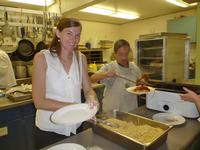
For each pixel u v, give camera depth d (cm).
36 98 108
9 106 190
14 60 269
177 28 415
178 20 412
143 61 343
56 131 117
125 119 121
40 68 110
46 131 118
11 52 261
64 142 99
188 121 125
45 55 112
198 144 111
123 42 189
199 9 238
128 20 530
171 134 107
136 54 345
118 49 188
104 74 173
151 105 148
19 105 197
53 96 115
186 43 325
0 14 242
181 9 419
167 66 303
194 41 387
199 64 243
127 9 397
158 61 315
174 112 135
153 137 93
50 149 88
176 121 121
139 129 103
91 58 457
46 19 274
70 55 119
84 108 107
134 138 92
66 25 104
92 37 500
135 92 149
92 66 398
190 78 354
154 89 145
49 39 281
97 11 400
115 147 93
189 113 128
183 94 127
